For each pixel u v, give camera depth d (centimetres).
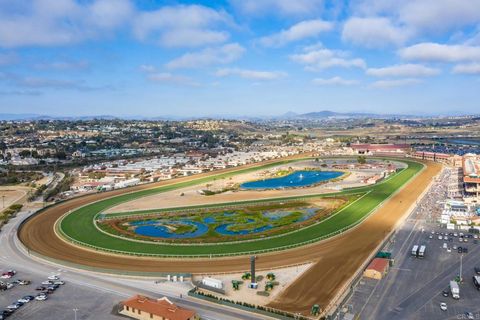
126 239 16725
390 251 14588
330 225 18075
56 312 10412
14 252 15212
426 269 12850
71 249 15538
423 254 13950
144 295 11369
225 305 10706
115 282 12306
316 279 12181
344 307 10325
